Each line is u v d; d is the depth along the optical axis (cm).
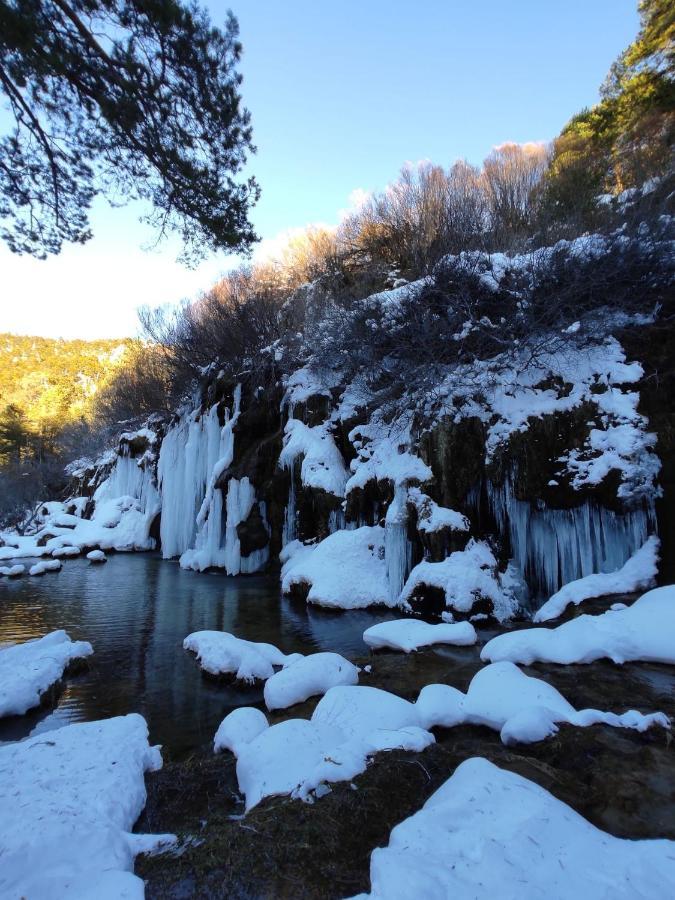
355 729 354
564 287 993
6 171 552
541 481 837
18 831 232
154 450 2242
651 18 1733
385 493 1062
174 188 570
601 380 861
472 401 960
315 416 1384
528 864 190
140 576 1430
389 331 1223
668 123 1574
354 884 211
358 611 926
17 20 399
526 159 1902
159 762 369
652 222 967
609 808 252
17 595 1180
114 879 210
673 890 180
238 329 1825
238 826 251
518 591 837
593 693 411
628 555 761
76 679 609
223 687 577
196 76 505
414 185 1742
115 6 448
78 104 515
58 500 3384
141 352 2783
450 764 302
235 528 1377
